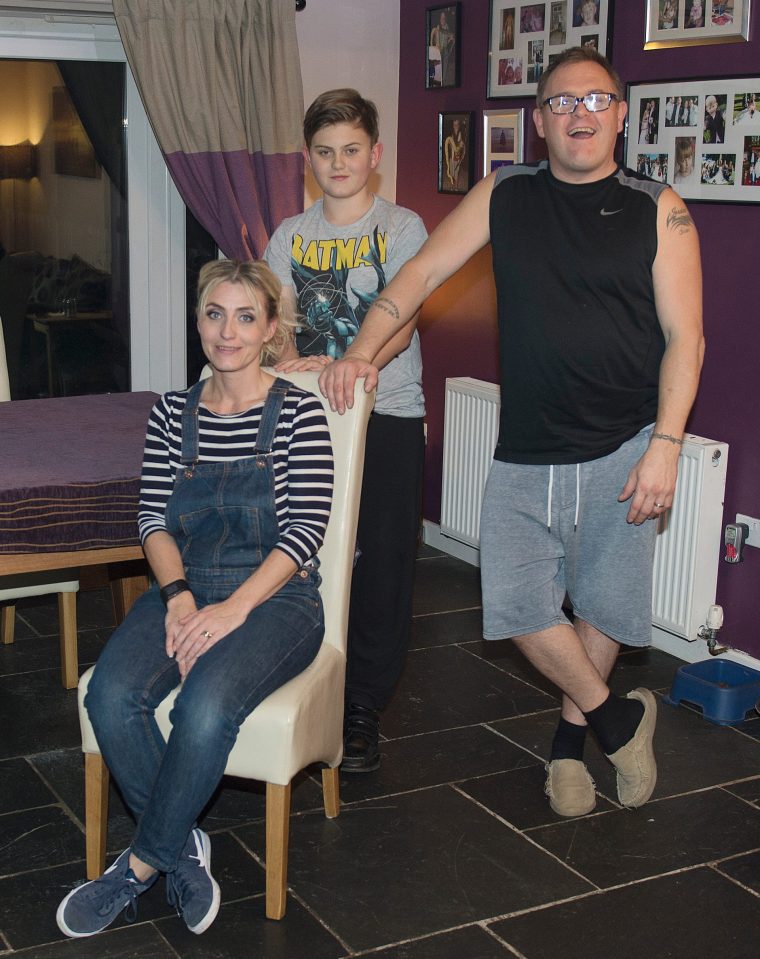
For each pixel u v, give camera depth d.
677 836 2.53
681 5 3.29
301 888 2.29
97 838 2.25
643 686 3.37
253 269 2.23
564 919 2.21
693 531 3.34
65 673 3.17
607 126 2.20
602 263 2.23
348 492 2.36
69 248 4.17
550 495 2.36
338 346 2.71
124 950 2.09
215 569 2.26
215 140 3.84
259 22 3.80
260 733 2.09
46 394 4.27
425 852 2.43
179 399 2.32
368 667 2.82
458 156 4.20
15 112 3.97
